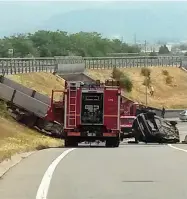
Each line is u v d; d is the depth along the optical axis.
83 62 137.75
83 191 18.20
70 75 122.31
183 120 108.06
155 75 173.00
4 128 51.44
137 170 23.62
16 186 19.42
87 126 46.44
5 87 62.59
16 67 92.31
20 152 34.38
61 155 31.83
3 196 17.45
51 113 48.88
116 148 40.50
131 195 17.38
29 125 60.47
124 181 20.34
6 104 61.66
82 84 46.88
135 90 154.25
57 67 114.56
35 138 51.84
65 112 46.59
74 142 46.91
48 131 60.72
